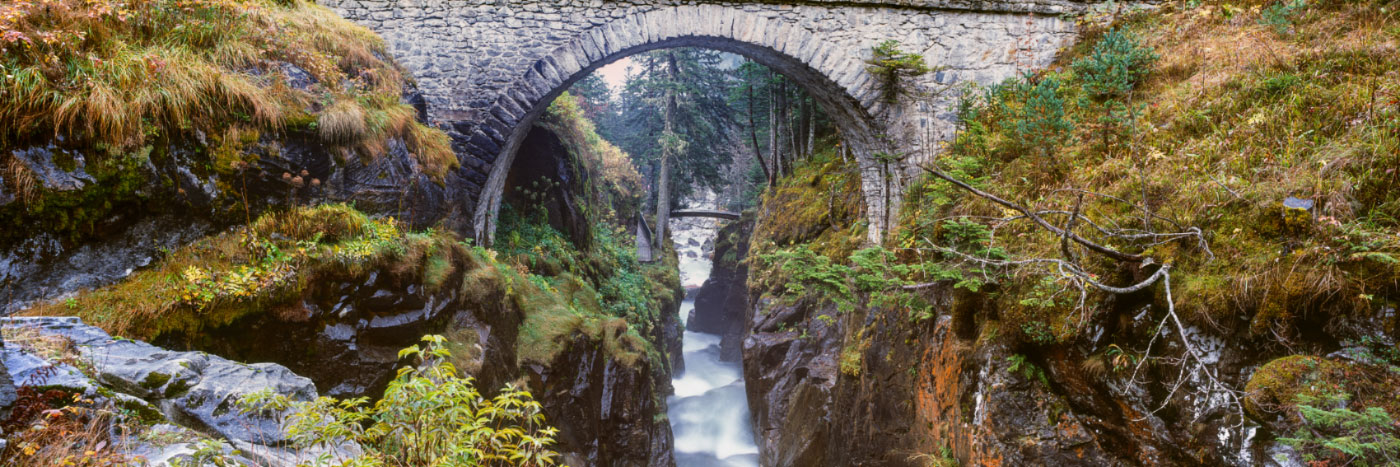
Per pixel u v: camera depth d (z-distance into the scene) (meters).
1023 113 8.43
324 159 7.09
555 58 11.05
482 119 11.04
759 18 11.20
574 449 9.14
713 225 44.03
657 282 20.88
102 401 2.87
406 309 6.75
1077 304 5.64
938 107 11.53
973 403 6.20
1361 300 4.33
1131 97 8.20
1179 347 5.12
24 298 4.86
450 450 2.68
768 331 14.00
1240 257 4.97
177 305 5.25
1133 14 11.17
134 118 5.46
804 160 18.72
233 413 3.40
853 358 10.06
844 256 13.09
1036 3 11.46
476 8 11.00
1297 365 4.41
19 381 2.77
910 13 11.42
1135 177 6.26
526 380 8.57
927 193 9.30
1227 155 6.02
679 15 11.11
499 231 13.18
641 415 11.05
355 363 6.25
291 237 6.32
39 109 4.99
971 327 6.71
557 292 12.10
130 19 6.18
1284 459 4.29
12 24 5.07
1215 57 8.05
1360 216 4.78
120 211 5.41
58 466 2.45
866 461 8.74
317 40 8.31
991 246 6.09
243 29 7.12
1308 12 8.30
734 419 15.12
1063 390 5.64
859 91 11.52
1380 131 5.27
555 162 15.54
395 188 7.80
